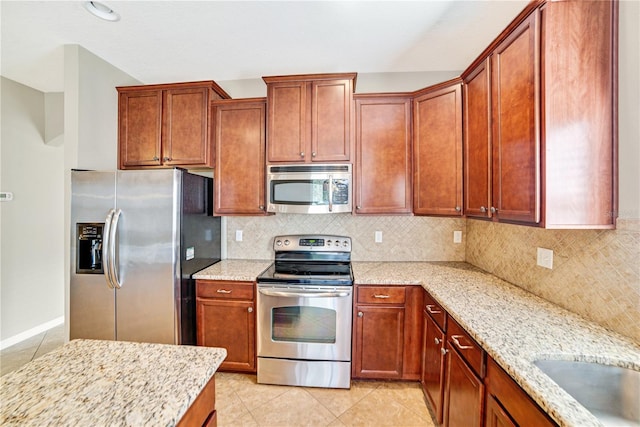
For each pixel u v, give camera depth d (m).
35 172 3.04
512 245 1.90
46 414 0.69
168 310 2.01
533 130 1.26
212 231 2.55
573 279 1.40
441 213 2.10
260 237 2.74
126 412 0.70
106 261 1.96
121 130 2.46
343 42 2.13
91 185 2.03
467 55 2.32
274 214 2.59
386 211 2.33
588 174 1.21
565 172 1.21
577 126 1.20
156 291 2.01
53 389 0.78
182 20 1.86
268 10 1.77
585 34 1.20
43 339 2.94
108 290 2.04
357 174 2.34
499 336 1.15
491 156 1.61
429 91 2.17
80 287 2.05
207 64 2.44
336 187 2.28
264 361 2.12
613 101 1.18
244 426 1.76
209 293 2.20
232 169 2.42
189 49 2.21
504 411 1.03
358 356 2.10
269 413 1.86
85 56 2.17
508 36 1.44
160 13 1.79
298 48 2.20
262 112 2.39
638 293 1.11
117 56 2.29
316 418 1.82
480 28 1.96
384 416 1.84
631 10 1.12
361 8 1.76
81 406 0.72
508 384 1.01
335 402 1.96
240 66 2.48
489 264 2.21
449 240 2.62
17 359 2.58
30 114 2.99
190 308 2.17
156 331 2.02
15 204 2.87
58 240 3.27
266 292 2.06
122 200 2.01
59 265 3.27
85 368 0.89
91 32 1.98
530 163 1.29
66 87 2.11
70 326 2.07
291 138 2.31
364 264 2.53
